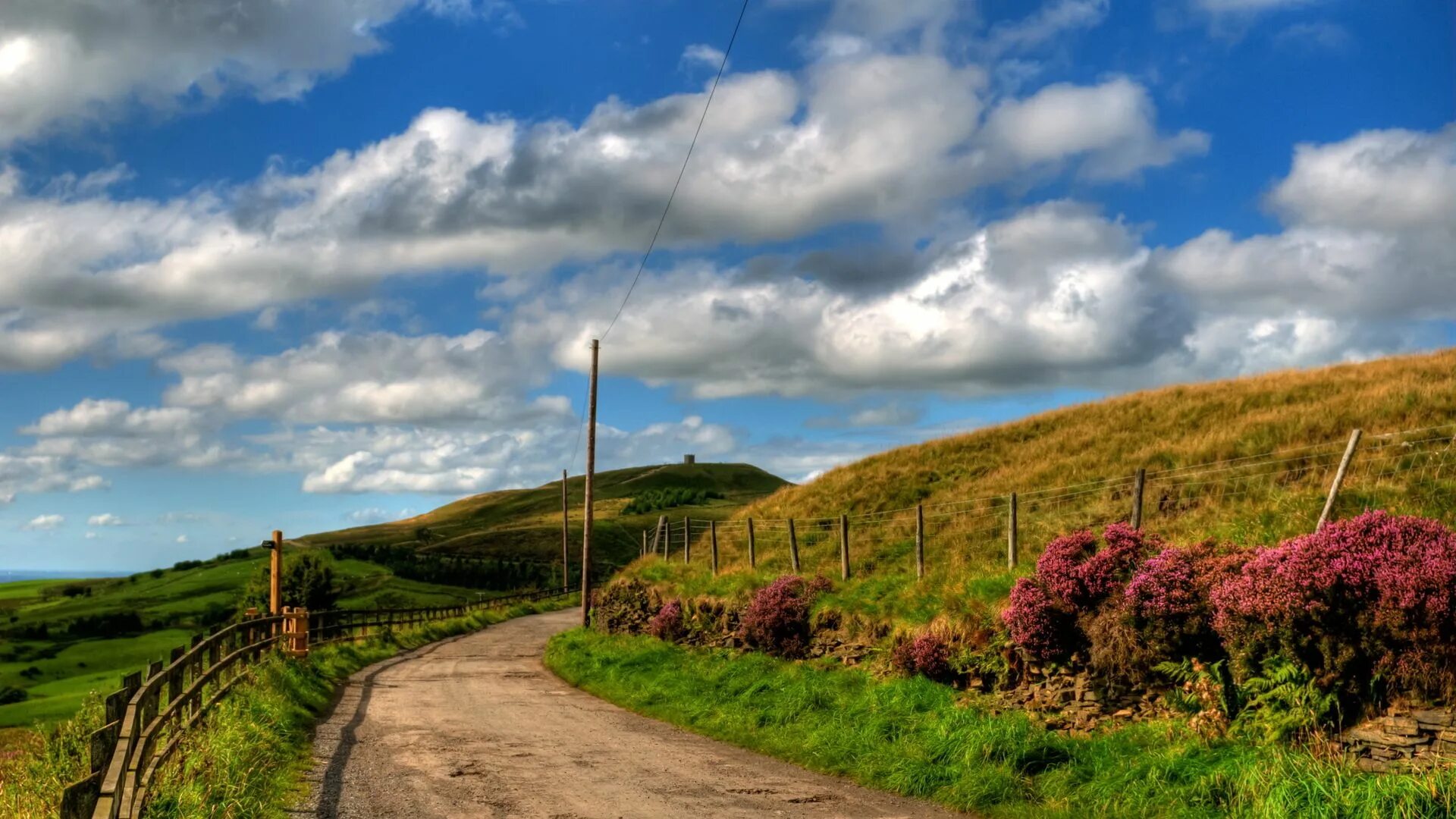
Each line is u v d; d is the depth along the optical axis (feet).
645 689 65.51
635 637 90.89
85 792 20.36
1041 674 43.50
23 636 291.58
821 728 45.09
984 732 36.88
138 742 26.45
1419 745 27.94
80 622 319.06
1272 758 28.96
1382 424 74.23
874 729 42.60
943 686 47.26
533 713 58.29
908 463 120.26
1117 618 39.09
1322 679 31.19
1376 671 29.78
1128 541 42.75
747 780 37.86
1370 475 55.77
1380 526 31.89
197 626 318.45
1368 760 28.84
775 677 58.03
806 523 105.40
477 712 58.13
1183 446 85.10
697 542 116.78
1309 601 31.01
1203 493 68.74
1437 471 52.47
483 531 554.05
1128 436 102.06
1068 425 118.11
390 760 41.09
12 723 82.12
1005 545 69.92
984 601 50.85
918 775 35.73
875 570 75.72
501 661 96.02
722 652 69.77
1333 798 25.20
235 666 51.72
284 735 43.14
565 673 81.61
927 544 78.79
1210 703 34.12
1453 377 90.17
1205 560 38.42
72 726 31.86
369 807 32.04
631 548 455.63
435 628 133.90
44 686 173.78
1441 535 30.73
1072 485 81.92
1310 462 68.39
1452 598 28.50
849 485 117.50
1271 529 46.96
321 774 37.58
